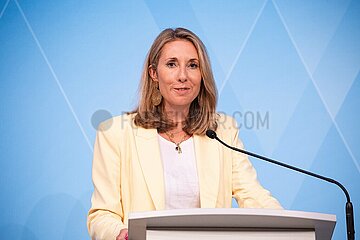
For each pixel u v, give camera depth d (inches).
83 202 377.1
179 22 397.4
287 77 398.6
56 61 386.3
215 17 399.2
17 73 383.9
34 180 377.1
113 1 394.9
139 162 283.9
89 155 380.8
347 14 409.4
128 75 388.8
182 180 283.7
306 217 209.3
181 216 206.7
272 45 400.5
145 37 393.7
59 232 374.3
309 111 397.4
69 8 392.2
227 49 396.8
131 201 282.0
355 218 392.5
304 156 392.8
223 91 392.5
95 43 390.0
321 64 402.9
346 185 394.0
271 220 210.2
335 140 397.1
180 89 288.5
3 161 377.1
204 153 290.8
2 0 389.1
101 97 385.1
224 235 219.3
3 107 380.5
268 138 390.6
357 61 406.0
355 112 401.4
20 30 387.9
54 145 379.9
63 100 383.2
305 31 404.8
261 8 403.2
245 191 292.7
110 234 256.2
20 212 374.6
